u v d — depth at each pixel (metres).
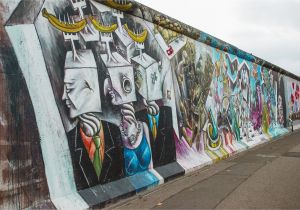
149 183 8.25
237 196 7.27
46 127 5.91
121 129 7.82
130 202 7.13
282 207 6.43
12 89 5.40
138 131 8.44
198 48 12.44
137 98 8.55
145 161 8.58
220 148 13.31
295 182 8.43
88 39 7.15
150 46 9.41
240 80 16.81
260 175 9.38
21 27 5.70
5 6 5.47
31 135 5.62
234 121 15.45
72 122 6.47
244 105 17.09
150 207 6.71
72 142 6.41
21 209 5.33
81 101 6.74
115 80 7.80
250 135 17.41
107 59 7.63
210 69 13.35
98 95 7.21
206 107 12.66
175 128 10.23
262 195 7.30
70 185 6.27
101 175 7.05
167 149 9.63
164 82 9.93
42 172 5.75
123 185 7.51
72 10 6.83
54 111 6.11
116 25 8.09
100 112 7.21
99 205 6.57
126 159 7.88
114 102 7.68
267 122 21.00
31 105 5.68
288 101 26.84
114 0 7.93
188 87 11.41
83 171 6.60
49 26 6.25
